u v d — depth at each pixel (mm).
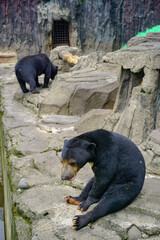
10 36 21781
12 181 4840
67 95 7910
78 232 3186
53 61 15094
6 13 21281
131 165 3361
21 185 4434
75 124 7000
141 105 5441
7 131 7156
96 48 22422
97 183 3385
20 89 10414
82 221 3186
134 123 5496
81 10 21578
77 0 21172
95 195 3475
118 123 5891
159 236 3186
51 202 3848
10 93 10914
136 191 3367
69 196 3775
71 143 3266
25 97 9398
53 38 22250
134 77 5836
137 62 5461
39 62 9977
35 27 21688
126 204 3359
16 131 6965
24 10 21344
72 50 15914
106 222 3295
